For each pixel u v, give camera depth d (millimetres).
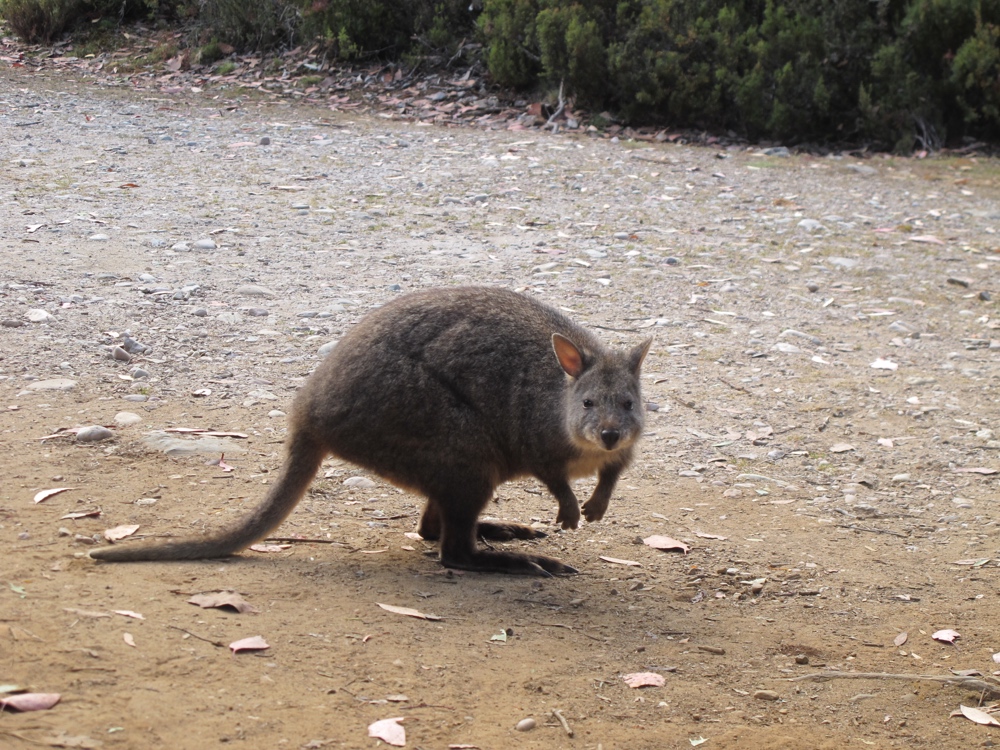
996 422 4113
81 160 6234
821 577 3520
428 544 3547
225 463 3689
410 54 9094
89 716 2969
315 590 3316
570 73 8133
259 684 3070
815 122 8016
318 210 5520
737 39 8109
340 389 3430
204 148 6734
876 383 4277
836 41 8172
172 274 4598
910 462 3936
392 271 4762
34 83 8680
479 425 3445
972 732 3168
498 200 5910
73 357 4055
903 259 5297
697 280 4855
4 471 3566
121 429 3773
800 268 5078
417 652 3191
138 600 3211
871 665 3291
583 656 3244
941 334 4586
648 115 8180
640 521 3674
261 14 9562
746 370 4305
